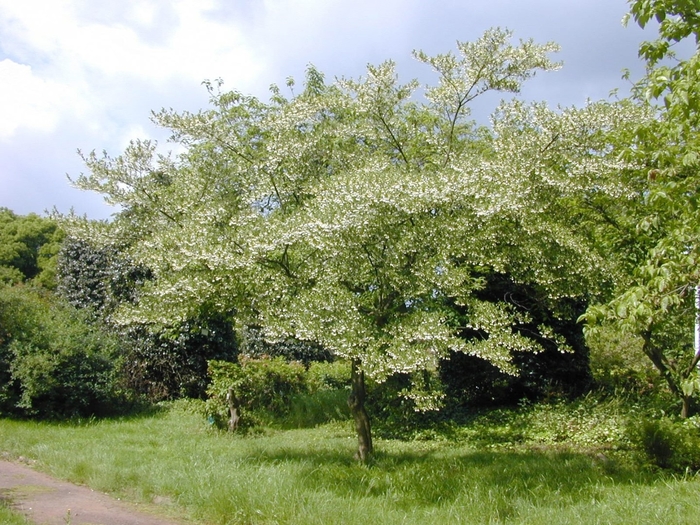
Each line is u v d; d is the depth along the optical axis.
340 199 6.05
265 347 15.95
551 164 7.89
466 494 5.64
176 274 6.93
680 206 4.86
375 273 7.02
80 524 4.91
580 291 7.85
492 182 6.75
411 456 7.84
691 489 5.65
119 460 7.03
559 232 7.28
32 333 10.70
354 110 8.00
